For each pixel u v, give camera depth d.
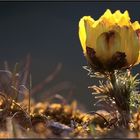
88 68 0.80
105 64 0.76
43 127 0.76
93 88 0.78
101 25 0.75
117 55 0.75
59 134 0.75
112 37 0.75
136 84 0.77
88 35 0.75
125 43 0.76
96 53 0.75
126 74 0.77
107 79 0.77
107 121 0.79
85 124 0.80
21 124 0.78
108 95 0.77
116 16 0.77
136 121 0.78
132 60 0.76
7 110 0.80
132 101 0.77
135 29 0.76
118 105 0.77
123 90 0.77
